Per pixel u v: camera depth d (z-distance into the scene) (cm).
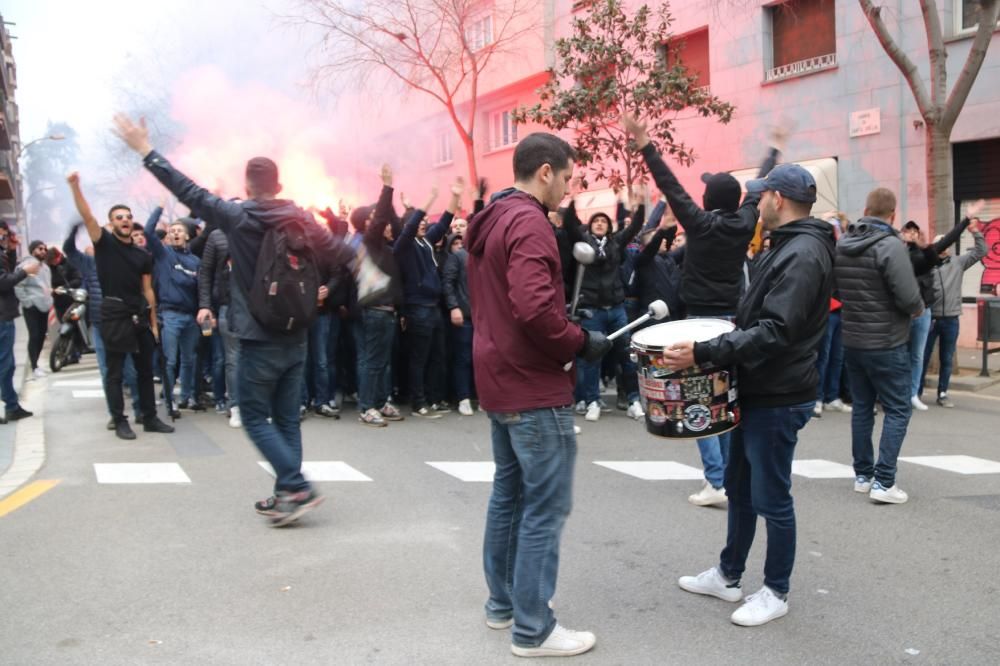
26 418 779
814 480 564
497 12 1658
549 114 1212
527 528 307
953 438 702
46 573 388
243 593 366
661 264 803
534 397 300
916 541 439
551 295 285
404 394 872
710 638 325
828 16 1308
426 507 495
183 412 815
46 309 1091
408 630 331
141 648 314
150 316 702
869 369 509
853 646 318
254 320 437
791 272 319
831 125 1294
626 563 406
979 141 1172
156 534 443
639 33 1178
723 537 444
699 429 334
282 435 465
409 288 779
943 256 815
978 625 336
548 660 307
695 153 1493
